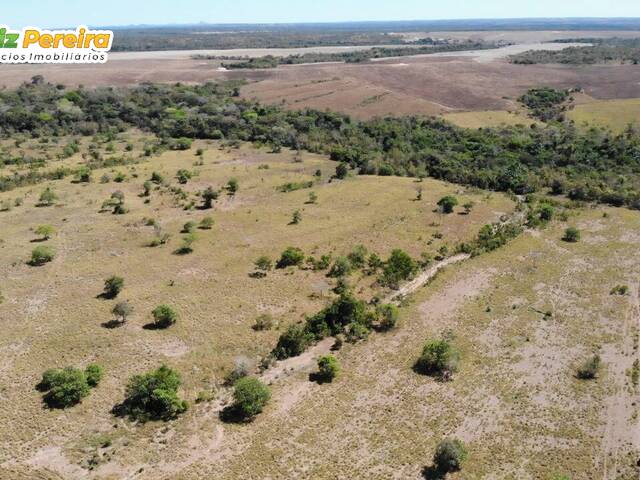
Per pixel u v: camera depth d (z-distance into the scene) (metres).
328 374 51.34
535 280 70.75
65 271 70.12
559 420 45.97
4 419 44.56
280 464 41.16
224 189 103.62
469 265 74.88
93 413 45.81
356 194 102.19
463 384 50.56
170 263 73.19
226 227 85.62
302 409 47.19
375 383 50.72
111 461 41.16
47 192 95.00
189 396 48.59
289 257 73.25
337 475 40.16
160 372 47.81
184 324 59.06
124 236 81.31
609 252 79.31
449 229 87.00
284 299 64.94
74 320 59.03
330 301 64.75
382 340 57.62
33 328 57.31
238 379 50.38
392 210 94.31
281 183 107.94
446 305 64.69
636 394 49.03
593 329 59.53
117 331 57.28
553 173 113.00
